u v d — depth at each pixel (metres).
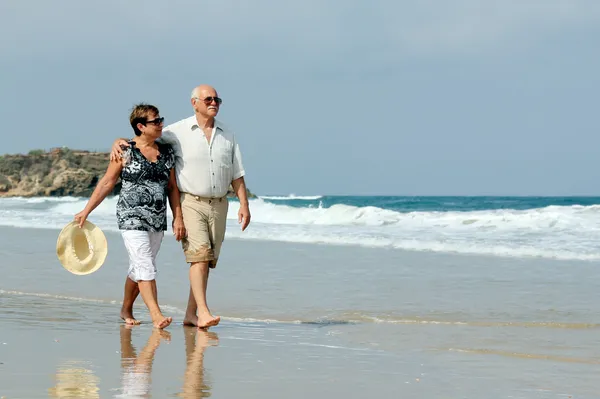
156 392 4.87
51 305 9.55
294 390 5.07
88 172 108.19
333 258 15.97
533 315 9.18
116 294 10.72
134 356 6.16
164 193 8.30
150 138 8.21
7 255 15.96
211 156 8.31
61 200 86.06
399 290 11.43
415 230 24.17
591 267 14.55
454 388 5.31
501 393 5.20
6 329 7.50
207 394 4.86
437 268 14.30
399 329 8.16
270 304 10.09
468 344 7.24
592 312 9.39
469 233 22.69
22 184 108.75
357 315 9.20
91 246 8.43
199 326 8.03
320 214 29.75
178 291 11.12
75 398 4.64
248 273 13.42
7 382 5.04
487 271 13.88
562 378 5.73
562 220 25.05
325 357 6.38
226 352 6.50
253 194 106.50
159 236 8.38
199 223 8.33
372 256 16.47
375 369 5.91
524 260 15.84
